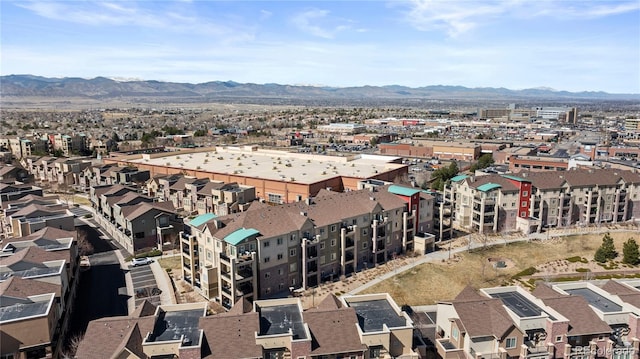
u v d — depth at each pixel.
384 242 106.94
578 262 109.06
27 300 65.44
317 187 149.00
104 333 56.88
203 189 145.25
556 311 61.84
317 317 59.78
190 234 96.88
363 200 106.75
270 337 56.38
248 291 83.25
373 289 92.62
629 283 76.06
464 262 107.38
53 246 88.88
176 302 86.31
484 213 128.12
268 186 155.12
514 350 59.84
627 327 62.16
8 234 113.12
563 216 134.88
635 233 128.75
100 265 106.31
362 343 58.28
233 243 80.75
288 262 90.25
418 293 91.62
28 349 61.12
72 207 159.62
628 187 138.88
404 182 170.00
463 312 62.06
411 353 60.69
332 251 97.56
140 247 114.12
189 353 53.12
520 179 130.12
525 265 107.12
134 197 128.12
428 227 122.06
